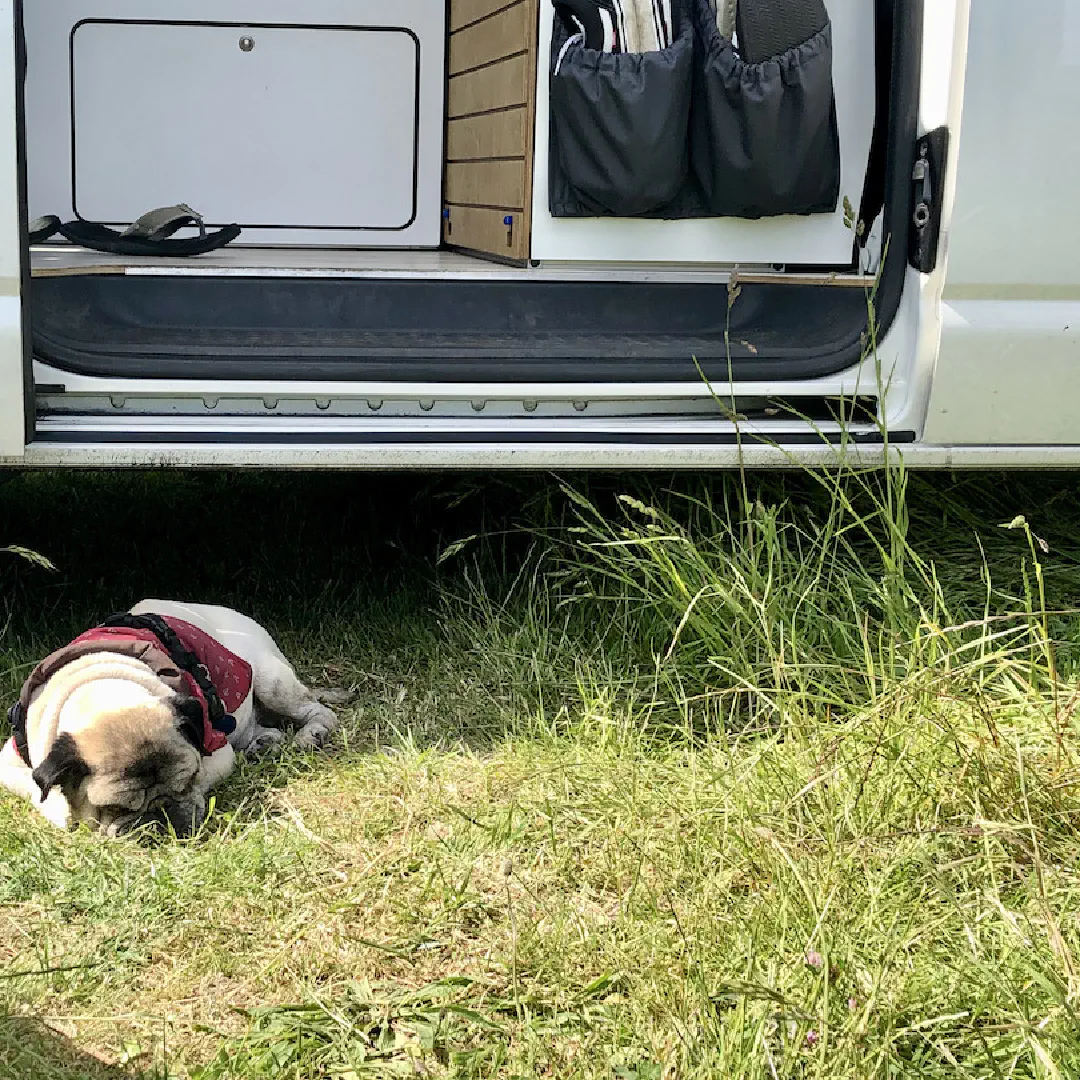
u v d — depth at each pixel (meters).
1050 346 1.91
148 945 1.36
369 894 1.43
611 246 2.12
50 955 1.34
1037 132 1.84
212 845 1.53
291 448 1.83
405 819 1.59
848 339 1.95
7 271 1.70
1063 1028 1.08
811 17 1.95
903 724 1.49
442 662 2.01
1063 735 1.48
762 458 1.91
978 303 1.89
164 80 2.93
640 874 1.41
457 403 1.91
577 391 1.91
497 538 2.37
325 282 2.11
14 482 2.77
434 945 1.35
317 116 3.00
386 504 2.61
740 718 1.77
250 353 1.87
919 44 1.89
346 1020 1.21
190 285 2.08
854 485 2.14
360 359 1.88
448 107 2.96
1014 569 2.03
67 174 2.93
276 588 2.31
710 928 1.28
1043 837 1.36
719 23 1.97
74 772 1.52
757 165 1.98
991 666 1.74
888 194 1.93
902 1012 1.15
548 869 1.47
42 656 1.98
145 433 1.80
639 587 1.94
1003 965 1.20
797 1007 1.13
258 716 1.94
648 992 1.22
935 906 1.31
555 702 1.87
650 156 1.99
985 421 1.92
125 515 2.61
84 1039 1.22
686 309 2.13
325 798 1.67
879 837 1.33
